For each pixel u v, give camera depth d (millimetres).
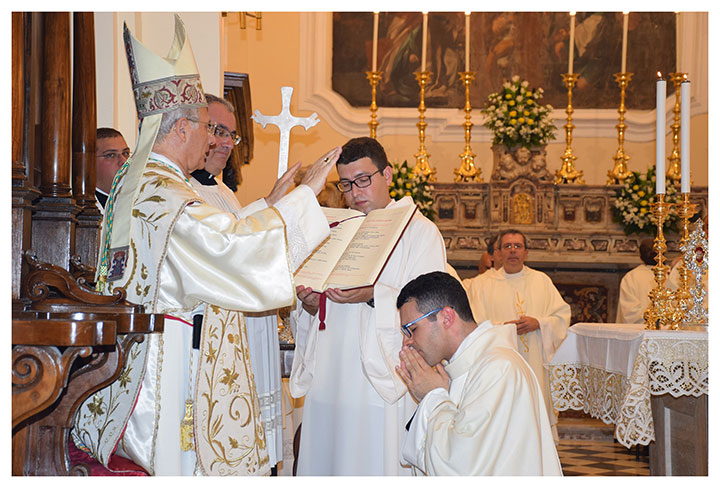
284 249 2430
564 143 11258
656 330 3850
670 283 4965
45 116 2557
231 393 2604
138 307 2209
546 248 9773
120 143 3654
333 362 3385
